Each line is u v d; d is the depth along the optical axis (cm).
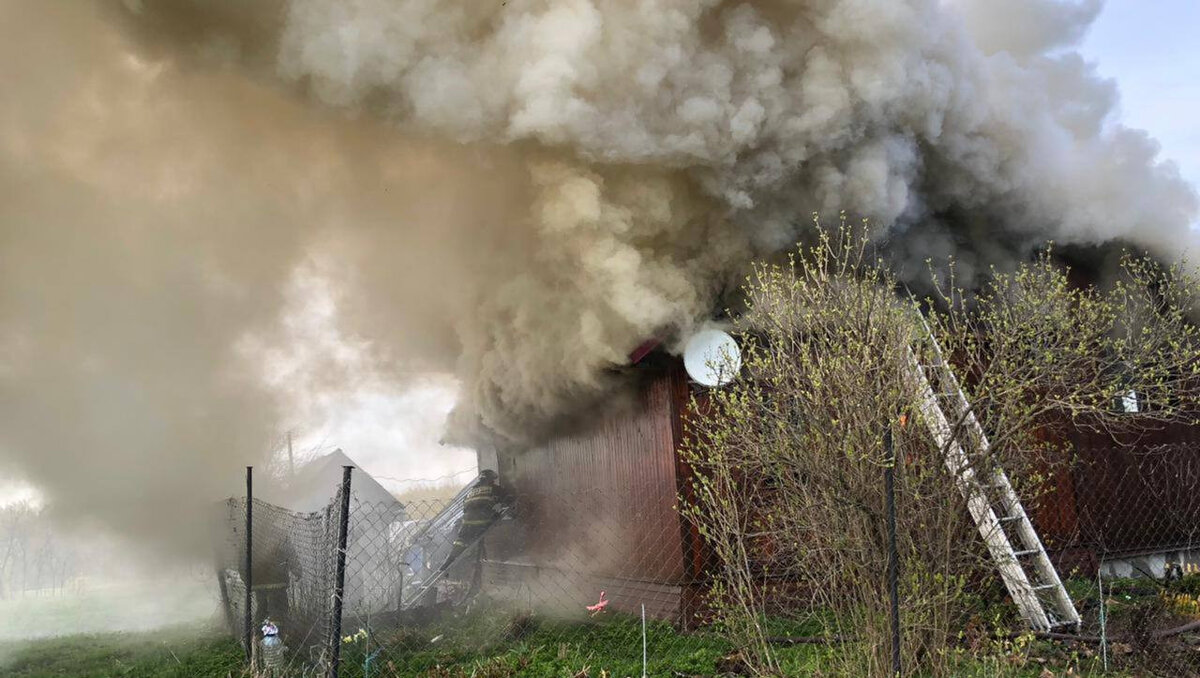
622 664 732
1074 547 970
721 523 648
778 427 571
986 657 572
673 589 892
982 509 604
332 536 693
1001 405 614
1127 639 656
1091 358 704
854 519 519
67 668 977
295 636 888
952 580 548
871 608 505
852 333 584
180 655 961
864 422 518
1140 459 1046
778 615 759
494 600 1072
